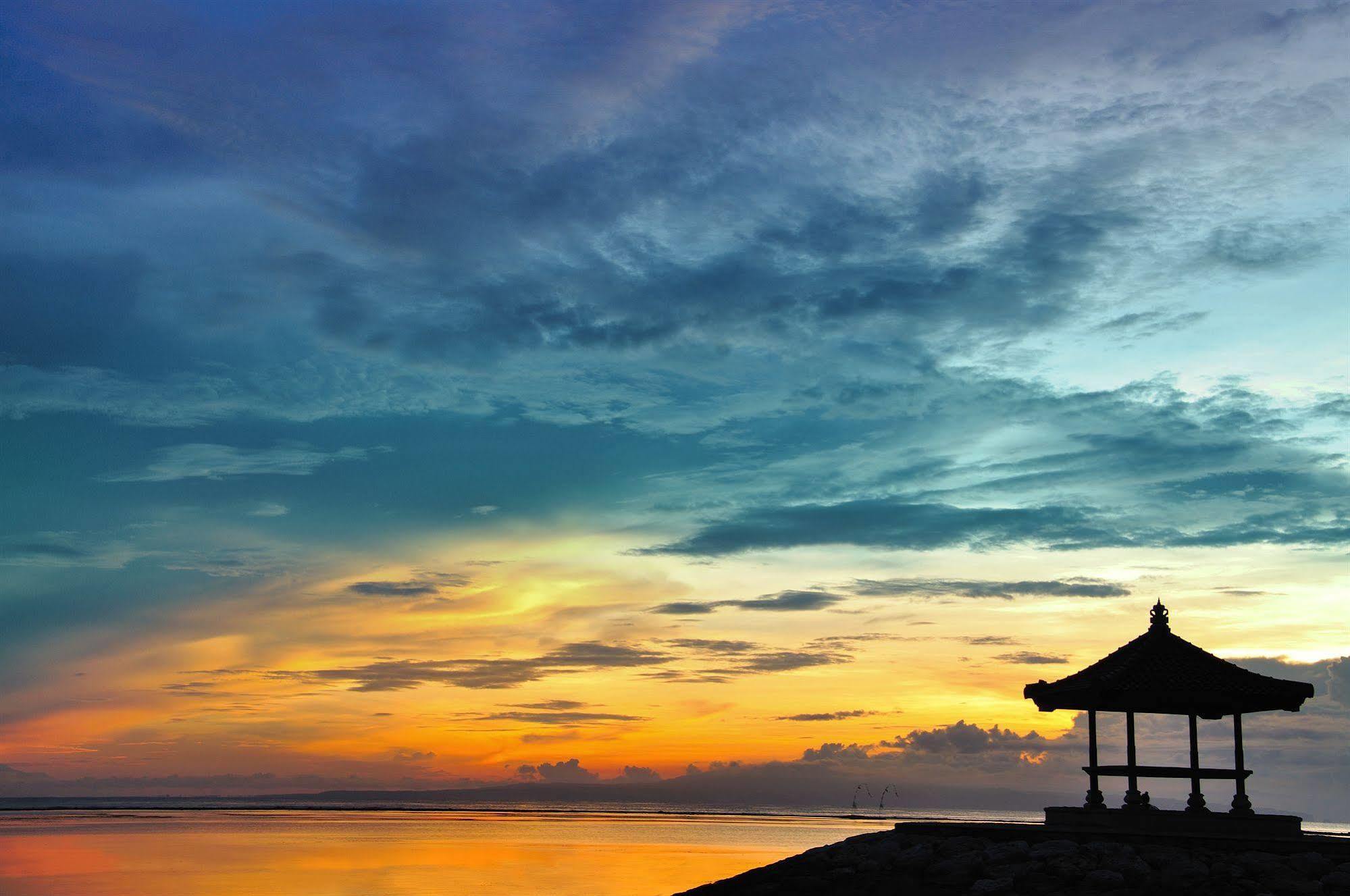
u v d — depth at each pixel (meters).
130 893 80.38
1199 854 35.03
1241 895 33.06
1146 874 34.09
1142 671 39.16
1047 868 35.00
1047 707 41.41
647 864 109.62
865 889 36.81
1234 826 37.34
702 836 180.88
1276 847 35.16
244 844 138.12
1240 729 39.47
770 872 39.16
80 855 116.38
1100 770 39.91
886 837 40.94
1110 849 35.41
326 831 182.50
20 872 96.25
